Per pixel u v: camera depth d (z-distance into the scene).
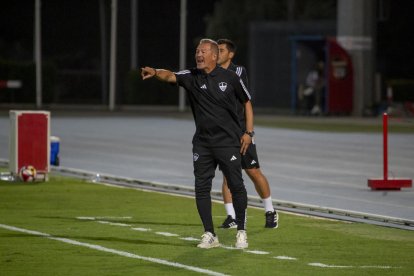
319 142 64.50
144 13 157.00
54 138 47.34
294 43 98.00
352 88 95.38
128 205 33.84
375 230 28.78
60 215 31.34
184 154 54.75
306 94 97.81
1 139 63.34
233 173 25.17
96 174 42.41
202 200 25.38
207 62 24.95
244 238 25.48
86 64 153.62
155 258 24.00
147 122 84.81
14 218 30.61
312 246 25.98
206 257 24.19
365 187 40.09
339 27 95.81
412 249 25.66
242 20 136.88
